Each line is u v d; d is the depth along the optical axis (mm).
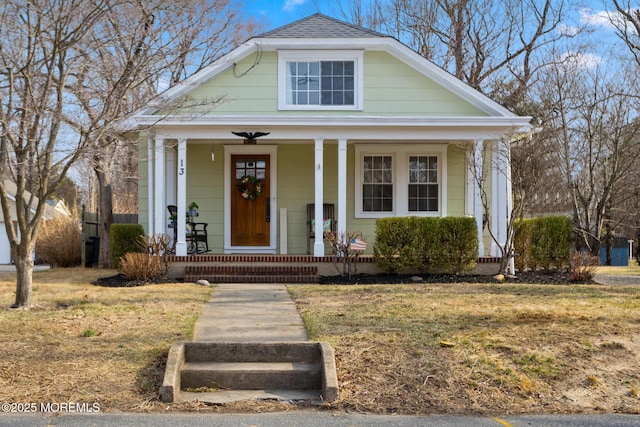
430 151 14562
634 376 5652
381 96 13617
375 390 5426
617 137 17828
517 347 6223
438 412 5047
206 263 12453
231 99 12172
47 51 7758
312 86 13672
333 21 14102
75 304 8562
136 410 5004
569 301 8742
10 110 7383
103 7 7695
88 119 8242
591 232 18938
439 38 25188
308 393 5617
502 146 12922
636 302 8602
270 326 7293
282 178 14633
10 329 6832
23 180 8062
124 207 34688
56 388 5266
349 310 8180
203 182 14539
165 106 9438
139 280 11695
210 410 5109
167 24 9227
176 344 6027
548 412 5070
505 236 13125
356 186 14531
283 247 14109
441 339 6488
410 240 12234
